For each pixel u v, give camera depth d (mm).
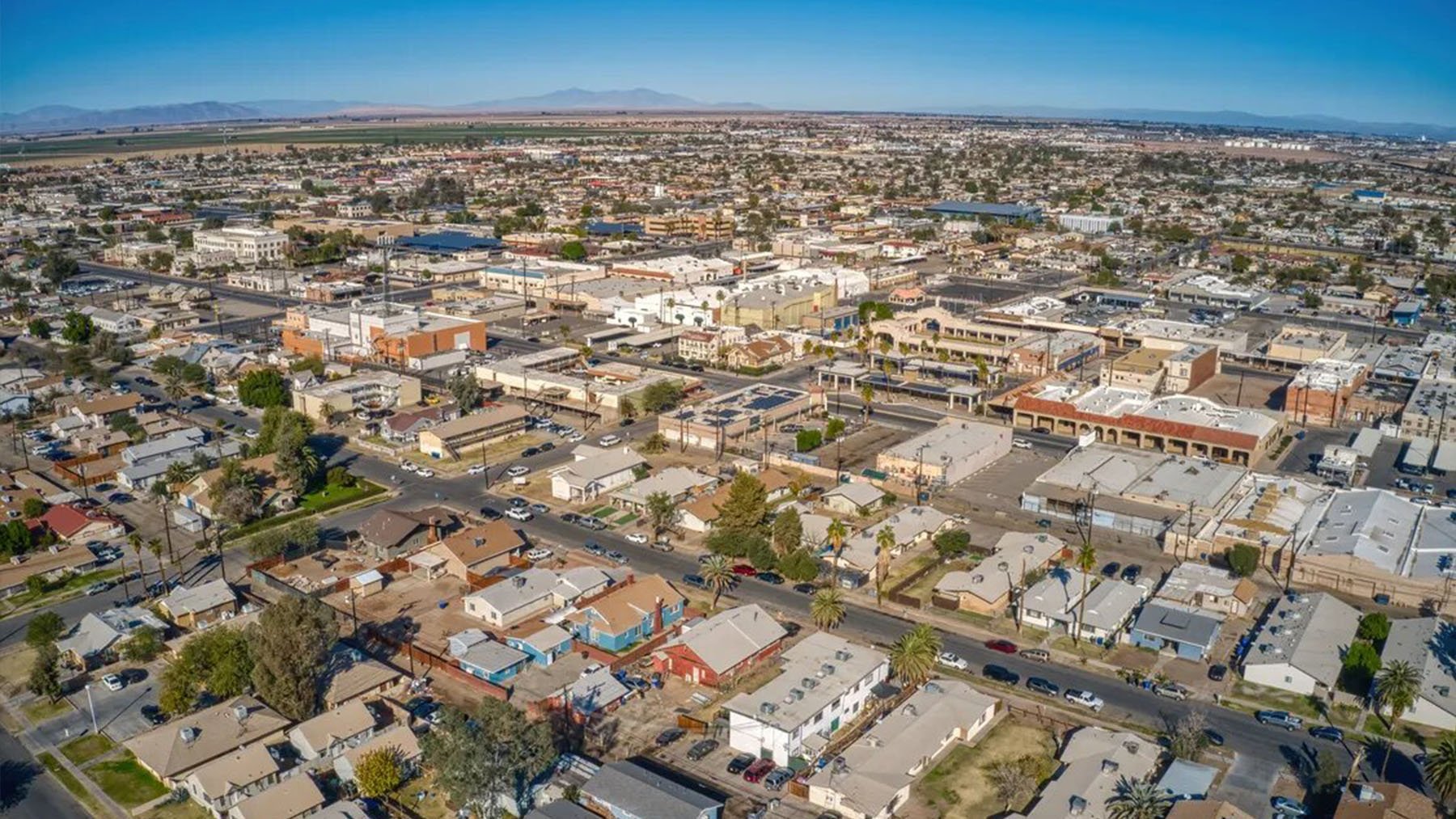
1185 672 125000
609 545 160750
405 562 152250
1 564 150000
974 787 102750
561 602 139500
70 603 141750
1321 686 119125
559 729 111688
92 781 104062
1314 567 147875
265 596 143750
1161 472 182375
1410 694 108000
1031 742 110875
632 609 133125
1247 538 156375
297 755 107188
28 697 119500
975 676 123875
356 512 173125
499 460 197375
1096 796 97375
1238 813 93312
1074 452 194500
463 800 95375
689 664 122938
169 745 105562
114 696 119625
